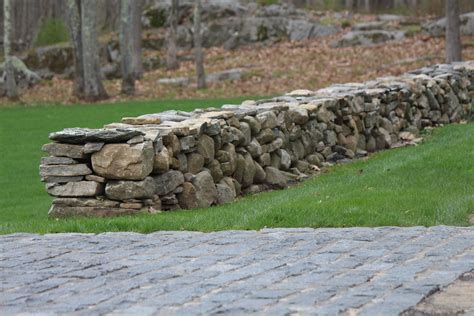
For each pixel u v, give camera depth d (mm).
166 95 38156
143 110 31844
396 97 19344
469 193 11625
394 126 19062
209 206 12367
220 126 12984
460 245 8305
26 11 52469
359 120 17609
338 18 49344
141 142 11328
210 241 8883
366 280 7090
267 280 7168
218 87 39125
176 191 11914
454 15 37094
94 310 6422
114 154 11273
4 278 7512
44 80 45688
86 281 7328
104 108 33438
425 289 6746
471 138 17219
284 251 8281
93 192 11359
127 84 38688
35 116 31766
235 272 7480
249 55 45250
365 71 39219
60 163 11461
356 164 16453
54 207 11516
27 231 10086
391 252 8094
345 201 10945
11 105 37938
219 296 6699
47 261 8141
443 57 39875
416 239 8664
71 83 44750
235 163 13367
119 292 6918
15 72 44375
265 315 6152
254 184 14117
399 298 6512
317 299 6535
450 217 9914
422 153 15742
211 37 48188
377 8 51625
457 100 22656
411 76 21562
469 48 41094
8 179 19297
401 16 48875
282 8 49625
